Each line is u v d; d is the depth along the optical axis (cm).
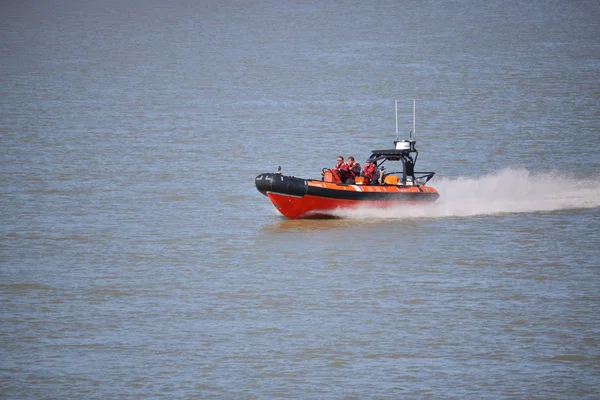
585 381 5606
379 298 6969
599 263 7731
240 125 15338
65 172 11631
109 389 5566
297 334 6316
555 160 12162
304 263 7825
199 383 5631
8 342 6216
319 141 13850
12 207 9844
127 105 17912
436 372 5738
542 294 6994
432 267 7675
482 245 8281
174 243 8481
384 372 5747
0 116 16350
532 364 5825
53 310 6794
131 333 6362
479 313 6631
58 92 19825
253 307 6825
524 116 15362
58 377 5716
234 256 8050
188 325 6494
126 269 7731
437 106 16800
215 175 11500
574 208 9600
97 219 9375
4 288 7256
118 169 11844
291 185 8844
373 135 14262
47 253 8194
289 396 5472
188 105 17888
